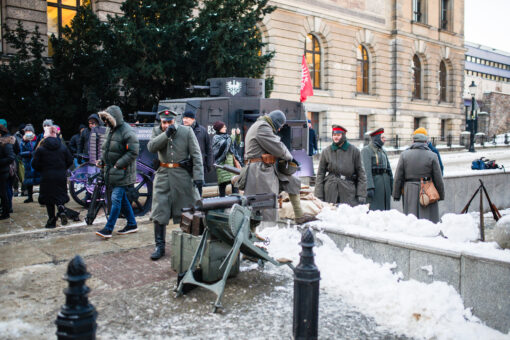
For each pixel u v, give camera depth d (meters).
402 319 3.40
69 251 5.23
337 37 28.12
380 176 6.32
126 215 6.10
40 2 14.90
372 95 31.12
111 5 15.92
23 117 12.39
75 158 10.38
